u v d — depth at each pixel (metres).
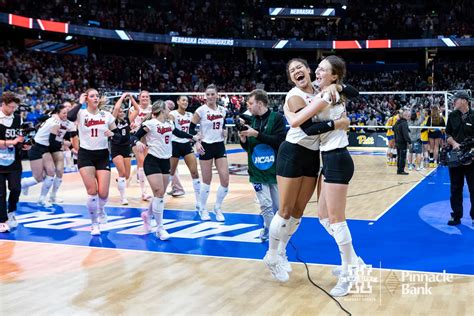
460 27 33.97
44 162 9.02
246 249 5.97
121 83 30.05
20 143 7.06
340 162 4.30
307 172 4.57
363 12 37.66
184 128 8.71
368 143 23.41
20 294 4.35
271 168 5.79
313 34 35.31
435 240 6.38
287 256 5.62
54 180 9.43
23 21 24.78
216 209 7.79
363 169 15.49
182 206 9.14
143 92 9.79
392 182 12.44
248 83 34.34
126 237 6.64
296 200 4.73
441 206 8.98
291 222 4.84
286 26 36.56
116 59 31.58
